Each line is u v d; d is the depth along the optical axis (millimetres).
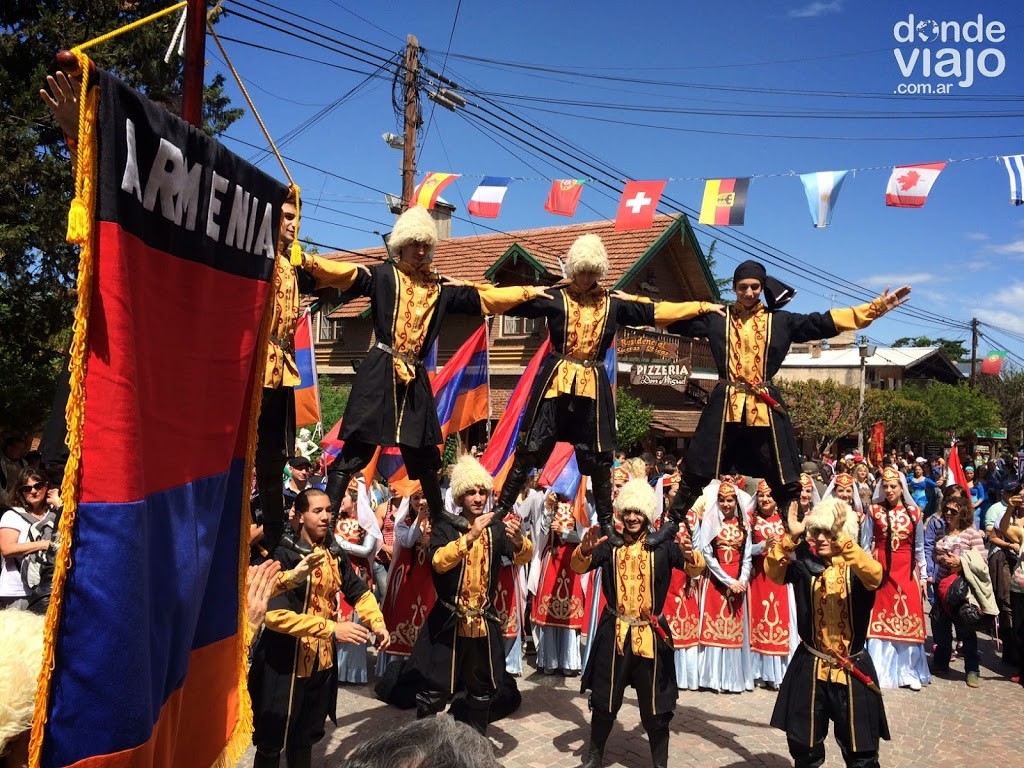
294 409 4547
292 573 4320
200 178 2221
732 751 6156
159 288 2059
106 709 1770
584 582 8133
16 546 5926
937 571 8742
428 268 4926
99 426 1787
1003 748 6430
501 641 5707
